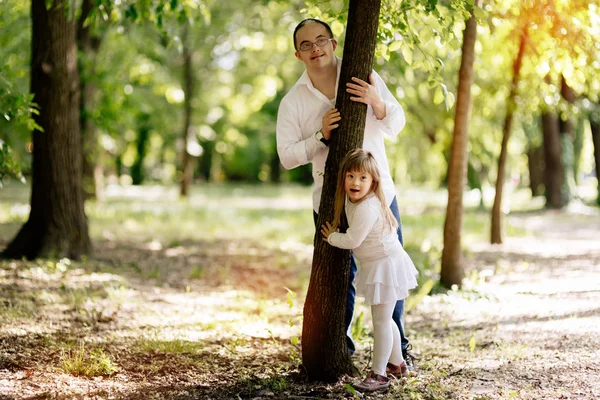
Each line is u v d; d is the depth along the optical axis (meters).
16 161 6.14
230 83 26.03
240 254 11.20
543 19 5.88
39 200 8.74
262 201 28.55
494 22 6.59
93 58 13.62
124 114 16.06
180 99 24.44
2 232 12.27
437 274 8.59
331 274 4.10
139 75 19.75
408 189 39.38
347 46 4.03
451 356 4.93
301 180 50.91
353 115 4.00
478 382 4.14
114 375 4.34
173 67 24.36
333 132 4.07
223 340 5.32
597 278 8.27
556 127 21.02
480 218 17.75
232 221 17.39
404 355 4.50
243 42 19.72
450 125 14.23
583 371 4.23
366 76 4.04
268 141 45.50
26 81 13.93
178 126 26.95
